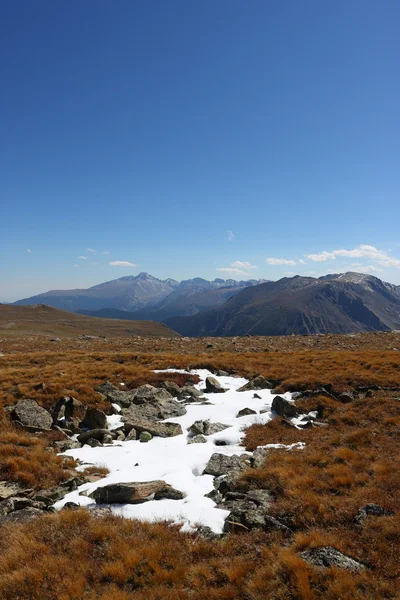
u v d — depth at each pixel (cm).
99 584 863
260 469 1439
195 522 1112
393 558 871
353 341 5303
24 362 3738
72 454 1758
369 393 2405
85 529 1068
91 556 964
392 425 1850
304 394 2491
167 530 1064
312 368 3144
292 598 773
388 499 1140
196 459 1664
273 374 3036
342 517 1070
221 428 2069
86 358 3838
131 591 839
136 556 927
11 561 934
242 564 883
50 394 2472
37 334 12838
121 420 2222
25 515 1182
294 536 1001
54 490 1360
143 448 1822
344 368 3098
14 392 2497
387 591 768
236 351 4634
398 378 2680
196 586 838
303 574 805
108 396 2528
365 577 805
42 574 888
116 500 1268
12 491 1344
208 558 941
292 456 1573
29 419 2075
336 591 765
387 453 1523
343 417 2036
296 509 1135
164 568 904
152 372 3156
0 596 834
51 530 1067
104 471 1571
